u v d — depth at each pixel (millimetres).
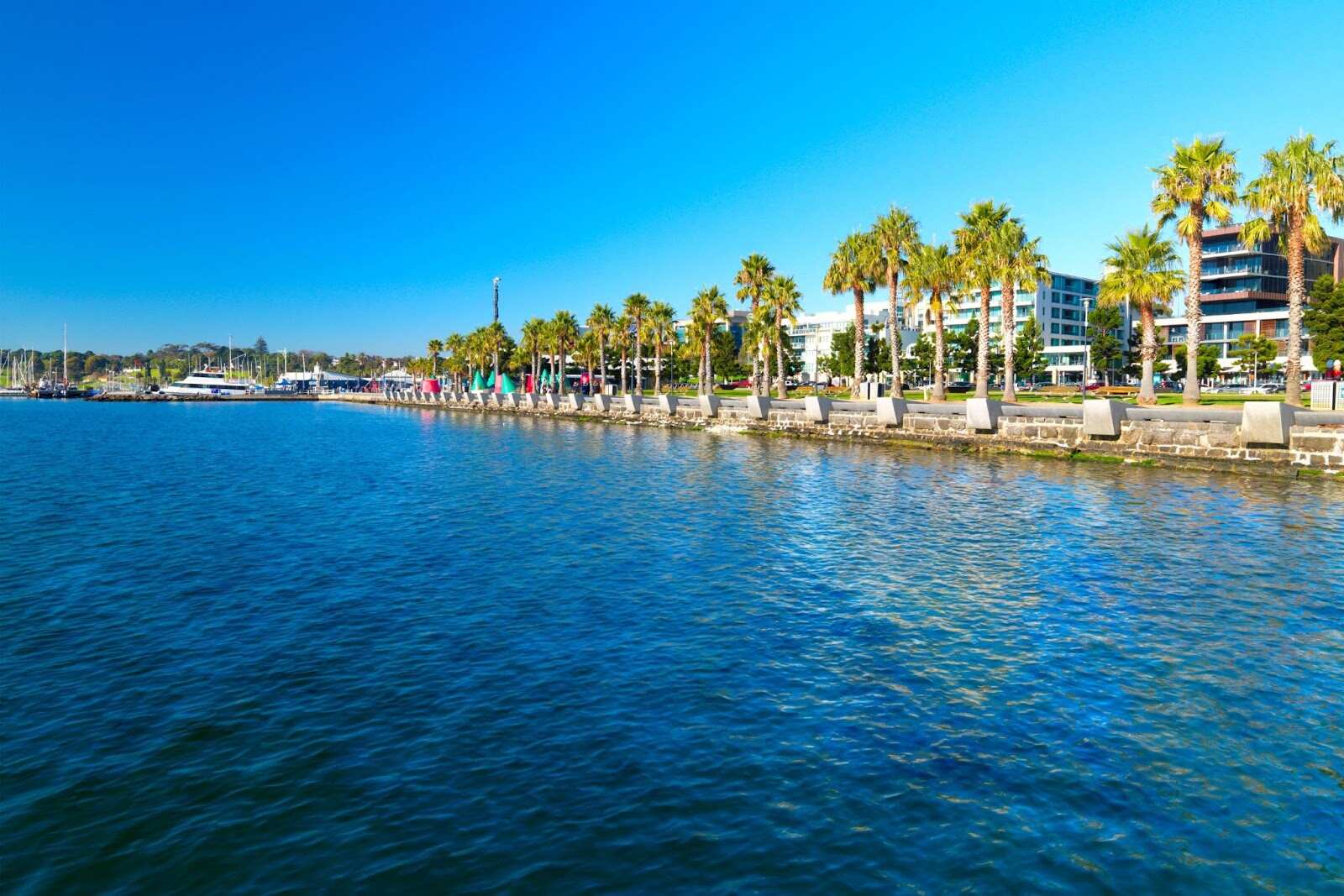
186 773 8289
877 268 64125
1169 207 46781
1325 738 8875
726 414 61688
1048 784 7926
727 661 11328
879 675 10750
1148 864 6676
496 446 52125
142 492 29375
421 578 16172
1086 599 14211
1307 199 39719
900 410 45844
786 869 6633
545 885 6473
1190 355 45844
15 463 40781
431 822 7363
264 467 39000
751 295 84500
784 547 18875
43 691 10406
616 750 8703
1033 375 121250
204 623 13250
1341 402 42562
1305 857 6777
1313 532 19641
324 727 9312
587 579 16000
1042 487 28141
